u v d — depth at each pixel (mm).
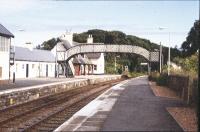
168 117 16109
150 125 13922
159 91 33531
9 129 14844
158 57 67500
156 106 20609
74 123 14469
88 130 12914
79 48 70938
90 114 17047
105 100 23938
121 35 155250
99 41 148750
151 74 64125
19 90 25375
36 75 62750
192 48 54062
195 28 52969
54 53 75250
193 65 35438
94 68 100812
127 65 124562
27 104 24938
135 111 18141
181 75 29641
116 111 18109
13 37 47375
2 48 44844
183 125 14422
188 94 21969
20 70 56406
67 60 71500
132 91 32844
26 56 59531
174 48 87438
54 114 18812
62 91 37625
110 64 118688
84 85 50656
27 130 14383
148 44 168000
